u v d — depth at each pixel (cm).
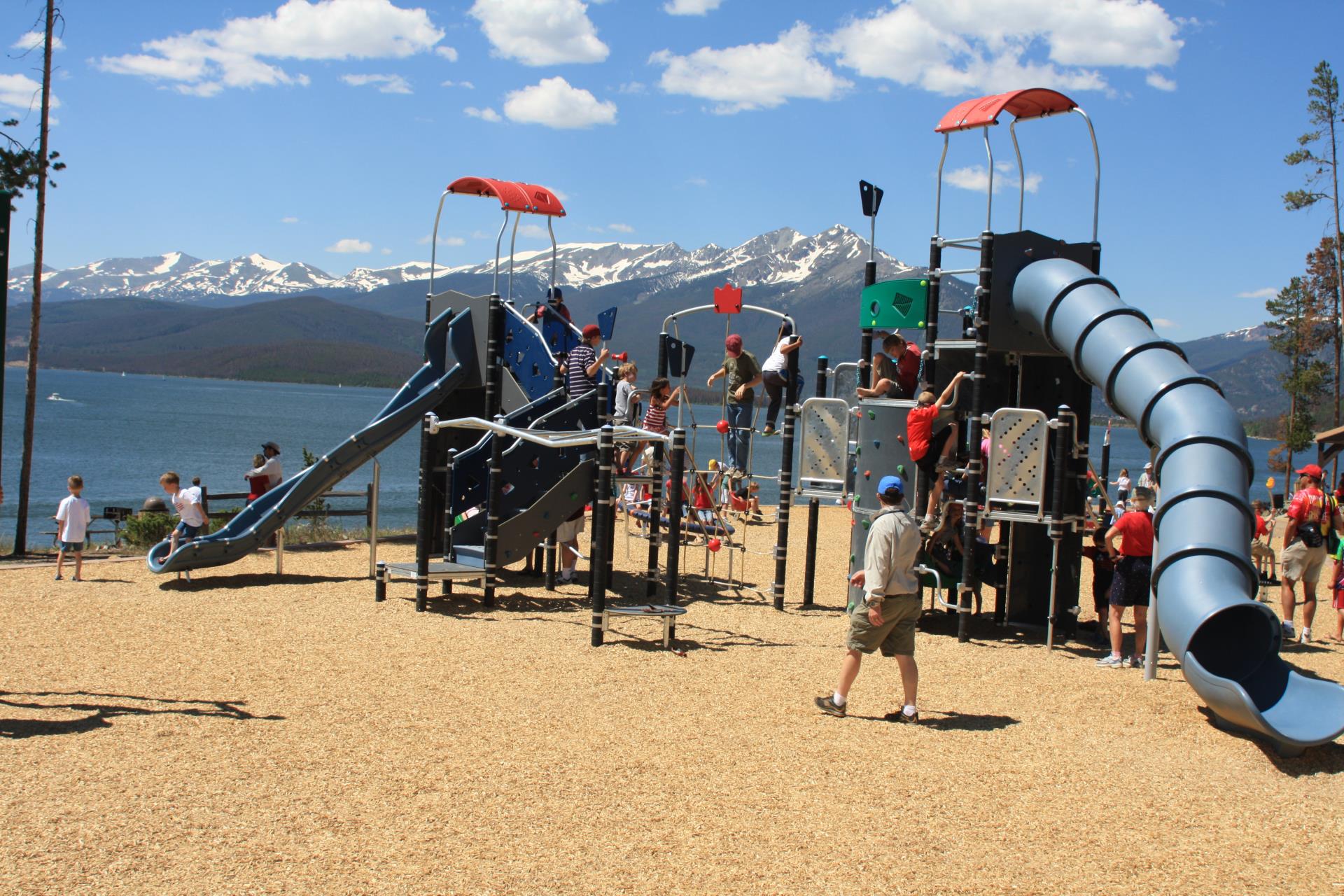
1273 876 498
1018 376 1123
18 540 1608
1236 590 748
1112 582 930
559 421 1210
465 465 1205
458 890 454
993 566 1095
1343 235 3597
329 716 698
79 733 646
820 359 1164
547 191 1422
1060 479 981
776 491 3809
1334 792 616
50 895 438
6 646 873
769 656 915
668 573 950
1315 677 751
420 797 559
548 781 588
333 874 466
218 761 604
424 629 980
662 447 1178
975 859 504
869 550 718
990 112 1018
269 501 1298
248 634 944
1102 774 632
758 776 607
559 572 1339
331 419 14238
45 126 1719
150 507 2223
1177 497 810
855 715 739
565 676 820
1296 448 4322
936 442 1037
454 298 1399
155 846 489
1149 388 891
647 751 644
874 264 1163
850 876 481
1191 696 816
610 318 1265
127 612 1030
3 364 727
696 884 467
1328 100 3494
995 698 802
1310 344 4275
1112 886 481
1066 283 993
